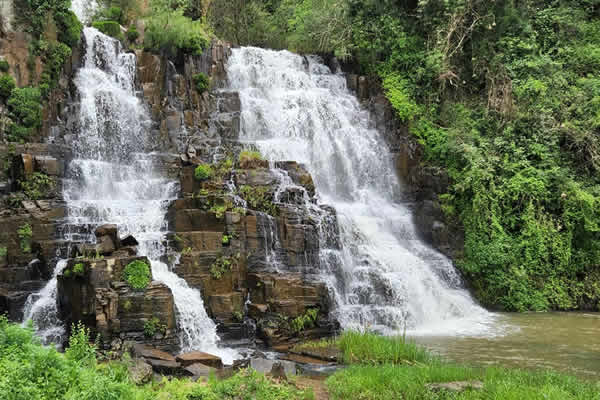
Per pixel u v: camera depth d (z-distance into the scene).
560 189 25.38
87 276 14.21
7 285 15.94
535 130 27.27
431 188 27.14
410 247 24.66
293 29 35.31
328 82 30.97
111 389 8.09
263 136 26.48
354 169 27.78
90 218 18.25
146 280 14.73
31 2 21.86
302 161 25.91
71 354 9.18
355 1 32.09
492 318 21.66
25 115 20.44
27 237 16.61
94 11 29.25
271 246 18.61
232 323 16.33
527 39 30.78
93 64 24.30
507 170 26.14
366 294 19.84
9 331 9.00
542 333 18.22
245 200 19.20
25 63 21.36
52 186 18.59
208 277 16.69
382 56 31.98
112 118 22.84
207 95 26.34
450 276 24.28
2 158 18.66
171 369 12.25
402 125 29.47
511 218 25.41
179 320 15.14
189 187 20.67
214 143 24.33
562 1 32.56
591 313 23.20
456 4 30.42
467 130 28.31
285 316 16.42
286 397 9.96
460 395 9.63
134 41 26.89
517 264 24.75
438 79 29.77
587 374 12.71
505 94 28.33
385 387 10.42
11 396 7.16
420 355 13.22
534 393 9.38
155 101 24.86
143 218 18.64
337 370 12.97
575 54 30.64
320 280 18.23
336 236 20.67
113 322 14.00
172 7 32.12
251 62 29.38
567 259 24.66
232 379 10.31
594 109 27.31
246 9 36.78
